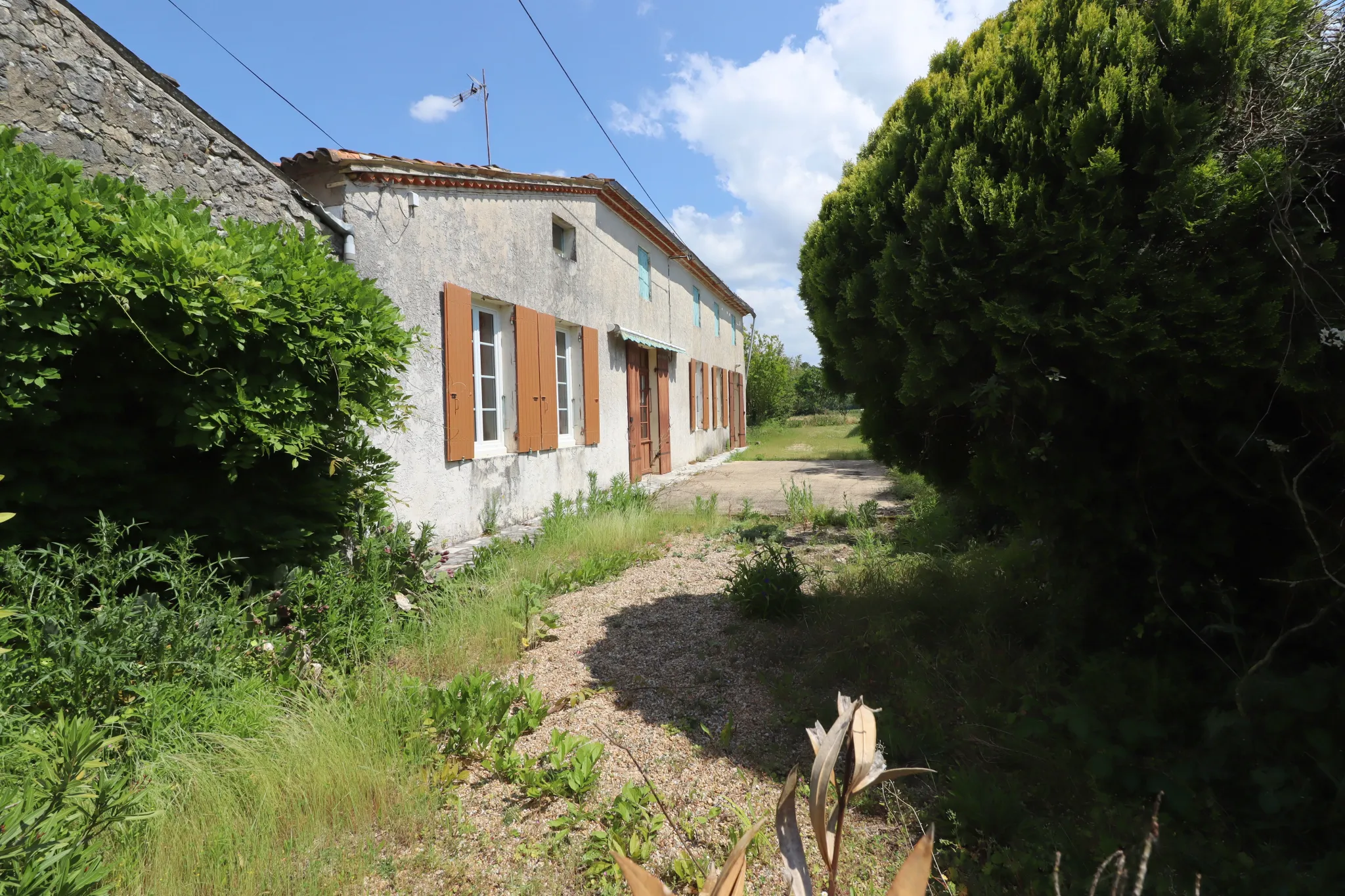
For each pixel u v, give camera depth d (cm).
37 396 270
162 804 222
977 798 220
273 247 359
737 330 2191
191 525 341
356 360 384
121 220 292
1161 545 281
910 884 74
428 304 622
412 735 273
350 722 280
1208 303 225
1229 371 233
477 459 696
